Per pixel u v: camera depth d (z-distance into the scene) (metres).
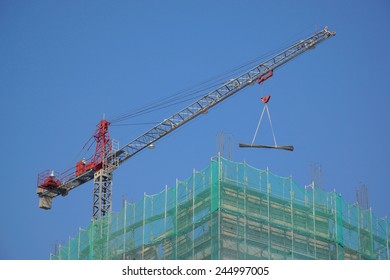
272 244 162.88
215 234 160.25
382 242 174.50
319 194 170.00
